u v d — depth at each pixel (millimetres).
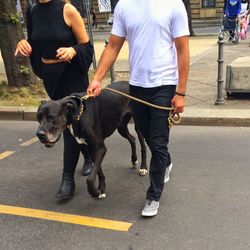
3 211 4176
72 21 4082
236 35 15336
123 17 3656
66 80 4262
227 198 4223
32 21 4211
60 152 5859
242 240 3479
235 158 5281
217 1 30922
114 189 4539
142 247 3441
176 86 3689
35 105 7949
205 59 11852
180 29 3496
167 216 3904
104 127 4059
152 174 3842
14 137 6680
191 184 4570
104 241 3557
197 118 6734
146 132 3920
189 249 3383
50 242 3584
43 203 4312
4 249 3512
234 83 7465
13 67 8609
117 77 9859
